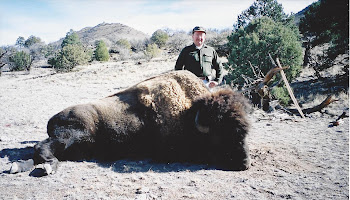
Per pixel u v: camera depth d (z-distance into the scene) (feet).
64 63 112.06
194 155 13.43
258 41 34.01
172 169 12.78
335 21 38.19
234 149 12.12
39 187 10.68
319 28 41.50
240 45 36.88
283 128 20.63
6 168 12.65
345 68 38.50
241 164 12.20
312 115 24.49
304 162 13.24
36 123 23.13
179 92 13.74
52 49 257.55
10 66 148.25
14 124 22.75
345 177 11.25
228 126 11.93
